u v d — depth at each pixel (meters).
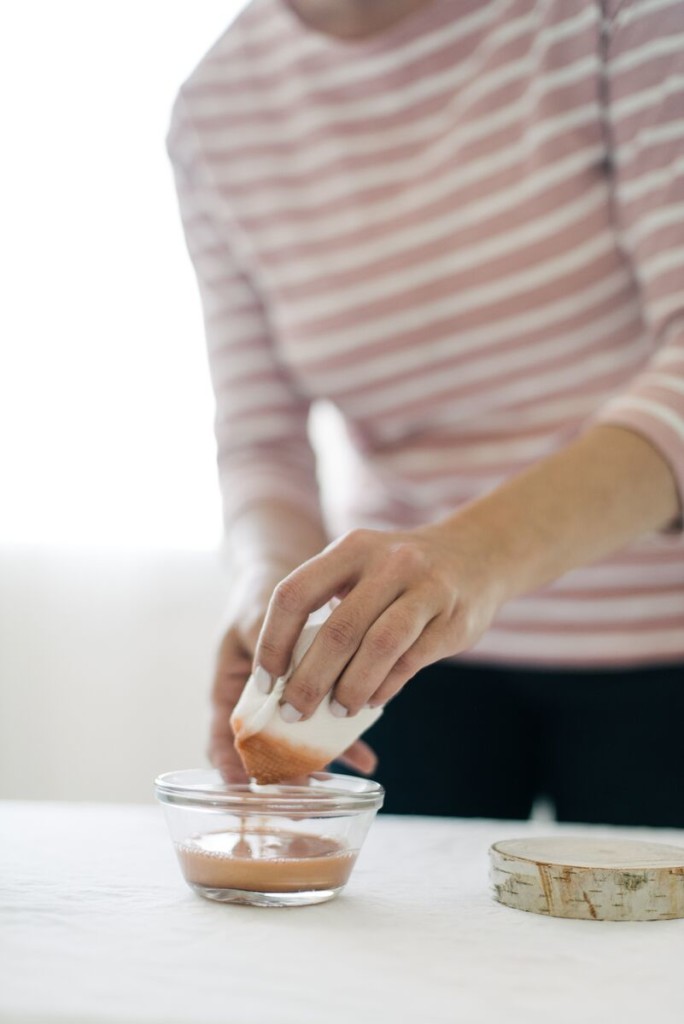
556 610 1.03
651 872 0.69
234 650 0.86
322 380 1.08
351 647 0.68
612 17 0.89
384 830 0.87
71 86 1.81
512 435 1.04
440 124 0.98
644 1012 0.57
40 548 1.81
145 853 0.78
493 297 0.99
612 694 1.03
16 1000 0.56
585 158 0.93
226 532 1.07
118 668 1.82
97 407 1.82
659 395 0.80
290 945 0.63
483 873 0.77
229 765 0.84
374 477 1.12
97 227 1.82
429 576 0.69
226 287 1.12
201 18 1.80
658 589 1.01
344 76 1.00
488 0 0.95
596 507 0.77
